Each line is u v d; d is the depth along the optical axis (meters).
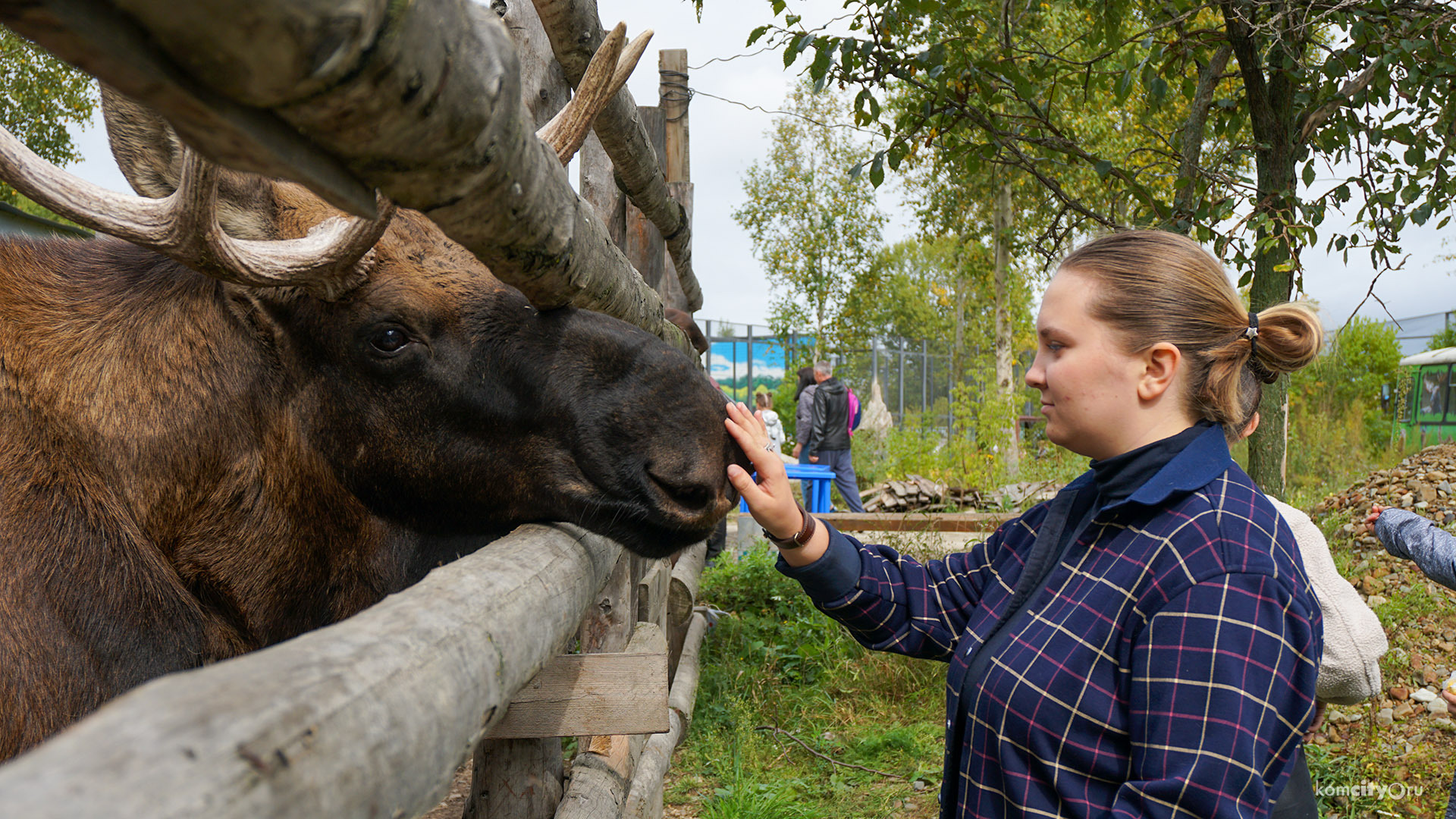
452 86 0.73
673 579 5.32
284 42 0.54
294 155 0.66
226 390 1.92
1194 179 5.48
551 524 2.03
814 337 27.12
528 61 3.36
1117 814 1.31
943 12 5.27
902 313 42.72
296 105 0.61
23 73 9.87
